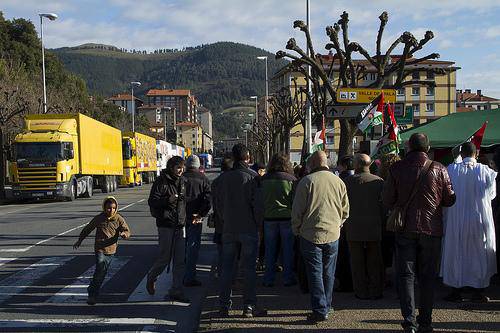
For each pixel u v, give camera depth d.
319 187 6.20
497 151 7.38
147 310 7.27
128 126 83.31
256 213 6.69
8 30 61.31
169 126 174.88
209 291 8.39
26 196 27.02
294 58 16.97
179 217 7.57
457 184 6.95
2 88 35.72
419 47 16.91
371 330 5.86
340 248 7.88
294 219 6.24
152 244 12.86
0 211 22.91
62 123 28.14
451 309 6.65
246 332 5.93
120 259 10.93
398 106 15.16
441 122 11.81
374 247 7.32
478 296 7.02
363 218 7.16
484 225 6.84
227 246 6.74
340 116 15.23
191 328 6.48
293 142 76.69
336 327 6.00
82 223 17.30
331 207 6.23
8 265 10.37
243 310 6.66
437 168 5.60
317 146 16.62
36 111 38.75
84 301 7.73
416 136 5.73
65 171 27.41
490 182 6.87
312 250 6.18
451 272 6.95
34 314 7.08
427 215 5.51
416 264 5.82
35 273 9.61
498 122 10.91
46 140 27.12
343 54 18.33
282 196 8.37
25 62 60.50
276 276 9.32
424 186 5.52
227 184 6.76
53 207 24.38
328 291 6.36
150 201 7.56
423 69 17.55
